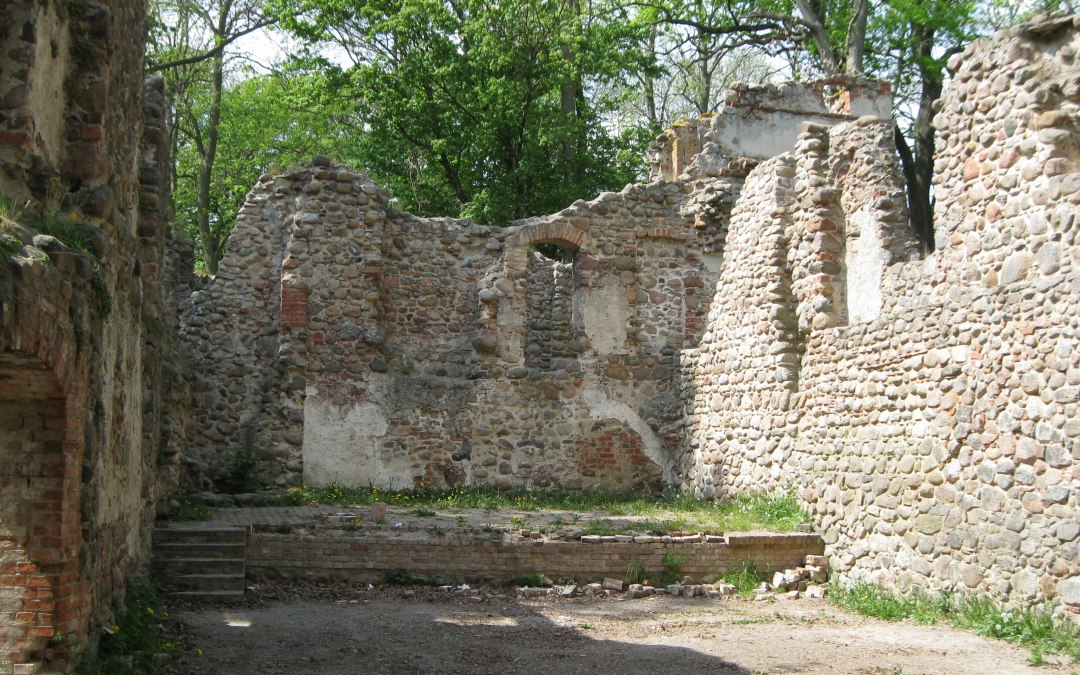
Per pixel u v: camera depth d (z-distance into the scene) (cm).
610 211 1756
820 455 1270
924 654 848
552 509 1419
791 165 1415
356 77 2409
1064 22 926
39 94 674
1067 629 867
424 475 1627
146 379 1008
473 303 1712
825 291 1309
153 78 1093
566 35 2439
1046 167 928
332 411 1603
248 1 2502
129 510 863
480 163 2555
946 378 1042
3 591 607
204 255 2656
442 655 825
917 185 2347
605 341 1731
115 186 776
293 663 784
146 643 762
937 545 1044
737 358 1503
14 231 561
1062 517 889
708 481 1571
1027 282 941
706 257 1777
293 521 1165
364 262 1634
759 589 1155
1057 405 901
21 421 614
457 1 2527
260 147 2916
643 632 937
